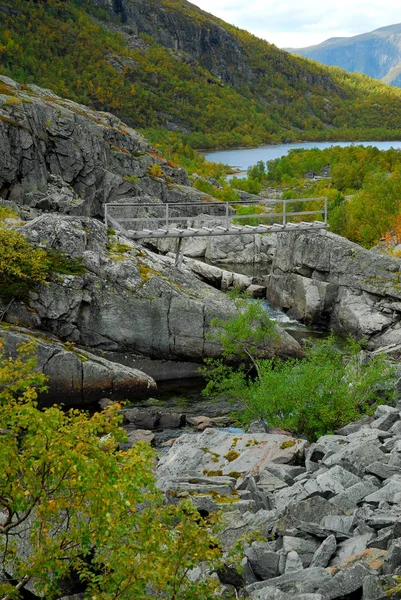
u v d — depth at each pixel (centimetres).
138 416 3111
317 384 2641
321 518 1589
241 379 2981
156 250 7481
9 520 1042
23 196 7038
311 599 1161
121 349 3916
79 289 3825
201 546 1012
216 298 4100
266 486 1936
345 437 2261
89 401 3503
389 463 1925
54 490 1020
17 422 1010
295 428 2623
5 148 6838
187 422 3131
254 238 7088
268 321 3300
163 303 3931
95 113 10156
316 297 4909
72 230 4031
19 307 3706
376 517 1485
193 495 1850
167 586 1049
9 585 1028
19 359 1143
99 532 1000
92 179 8075
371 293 4578
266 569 1391
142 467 1019
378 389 2864
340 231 8006
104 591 1005
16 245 3828
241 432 2917
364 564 1298
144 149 10206
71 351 3538
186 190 9425
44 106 7869
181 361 3966
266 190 18588
